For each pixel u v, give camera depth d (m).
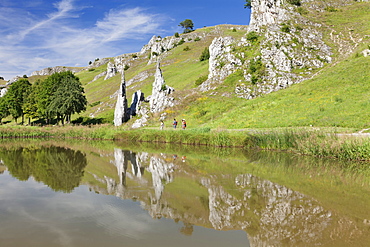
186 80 72.88
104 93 93.75
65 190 10.67
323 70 52.16
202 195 10.33
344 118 30.39
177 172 15.14
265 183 12.58
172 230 6.82
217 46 64.94
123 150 26.80
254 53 60.12
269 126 34.19
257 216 8.16
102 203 8.97
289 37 61.78
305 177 14.12
